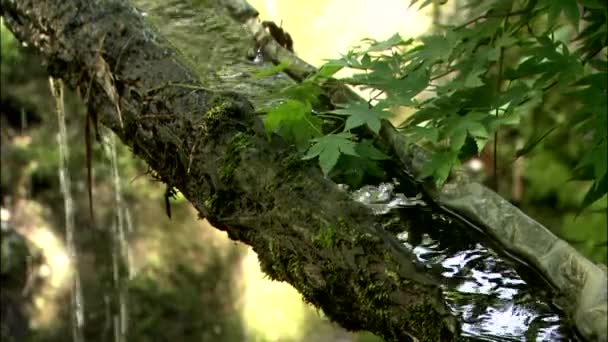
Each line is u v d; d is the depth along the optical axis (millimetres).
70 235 5223
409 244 1583
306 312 6082
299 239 1565
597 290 1298
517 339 1312
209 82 2164
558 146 4297
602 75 1411
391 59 1783
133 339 5488
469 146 1710
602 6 1488
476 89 1636
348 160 1778
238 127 1762
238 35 2447
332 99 1953
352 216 1545
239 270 6160
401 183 1776
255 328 5973
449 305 1401
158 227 5852
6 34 5652
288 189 1616
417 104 1656
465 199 1687
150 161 2115
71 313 5293
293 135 1714
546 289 1451
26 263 5195
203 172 1784
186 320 5727
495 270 1506
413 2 2006
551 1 1532
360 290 1458
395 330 1408
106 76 2152
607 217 3762
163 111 1953
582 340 1300
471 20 1704
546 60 1658
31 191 5477
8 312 5023
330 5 5578
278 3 5609
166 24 2523
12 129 5652
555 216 4266
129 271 5625
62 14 2299
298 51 5465
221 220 1743
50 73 2482
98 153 5719
